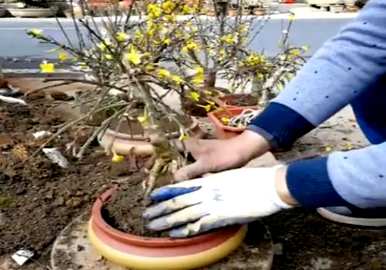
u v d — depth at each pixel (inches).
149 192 44.4
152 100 44.7
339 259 49.4
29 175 59.4
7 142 67.1
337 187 38.2
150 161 49.8
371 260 49.2
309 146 73.5
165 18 70.2
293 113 43.4
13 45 125.3
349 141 75.1
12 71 104.0
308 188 38.9
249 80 88.0
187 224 41.2
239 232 43.8
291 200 39.9
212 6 108.0
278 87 85.3
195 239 40.9
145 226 42.3
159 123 44.6
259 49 125.7
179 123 44.6
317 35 142.9
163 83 45.0
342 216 54.6
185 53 89.1
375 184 37.4
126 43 56.7
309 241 52.2
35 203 54.8
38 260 47.7
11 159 62.2
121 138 59.5
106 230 41.9
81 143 66.1
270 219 55.8
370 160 37.9
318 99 42.8
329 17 163.6
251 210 40.8
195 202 41.6
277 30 140.6
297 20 153.7
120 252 41.1
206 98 59.9
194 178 45.0
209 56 88.0
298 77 44.3
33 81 96.1
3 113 78.1
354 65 42.1
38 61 112.8
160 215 42.0
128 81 43.9
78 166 62.0
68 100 84.9
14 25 145.6
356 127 80.3
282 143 44.1
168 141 44.1
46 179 59.2
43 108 81.1
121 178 58.7
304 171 39.6
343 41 42.8
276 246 51.1
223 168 45.3
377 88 50.9
